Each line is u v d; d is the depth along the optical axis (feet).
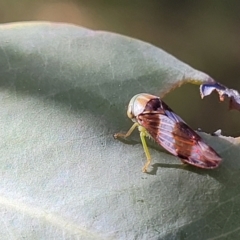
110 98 0.15
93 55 0.16
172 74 0.16
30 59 0.15
